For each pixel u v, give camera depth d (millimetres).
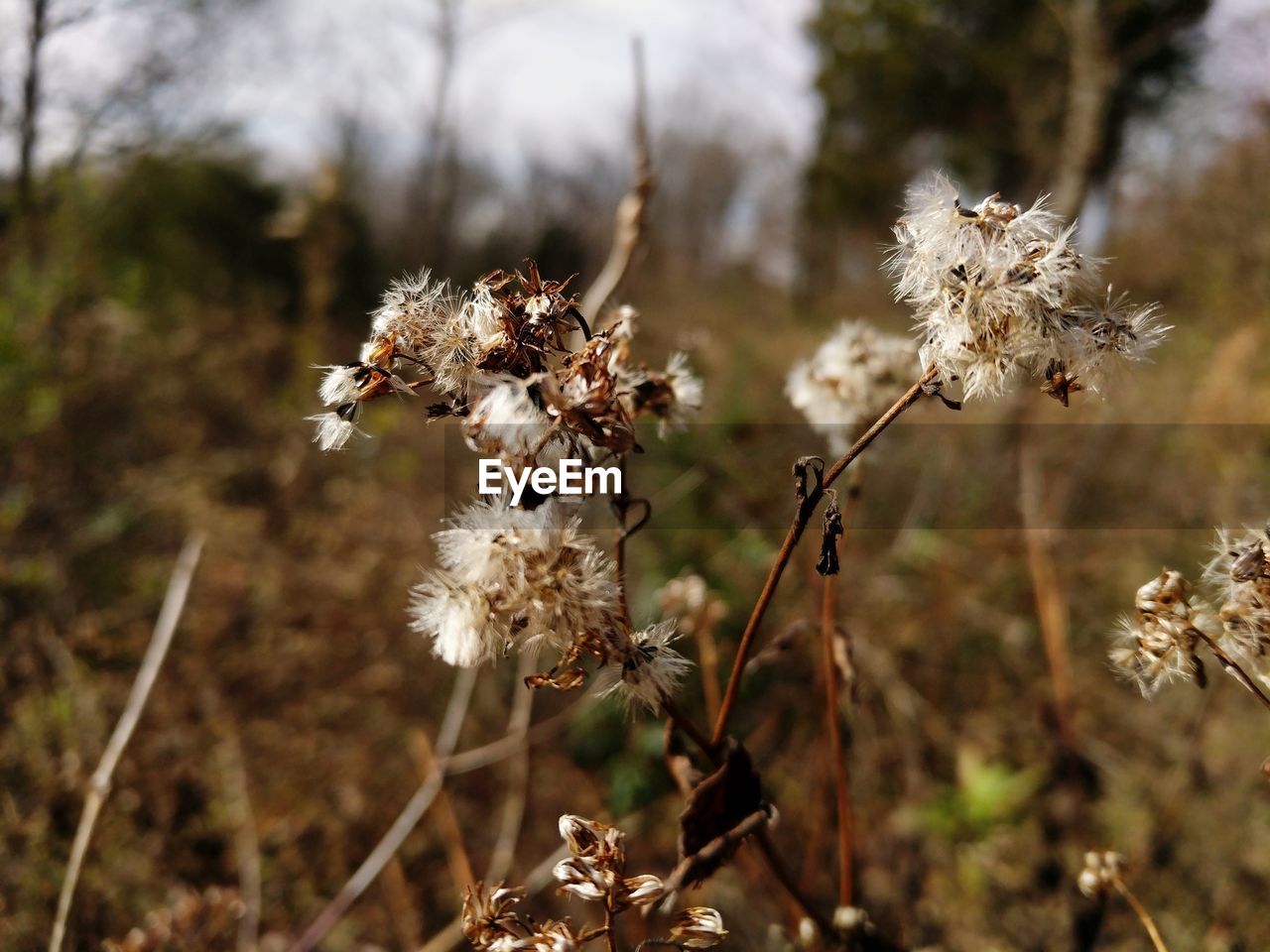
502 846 281
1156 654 124
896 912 247
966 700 351
